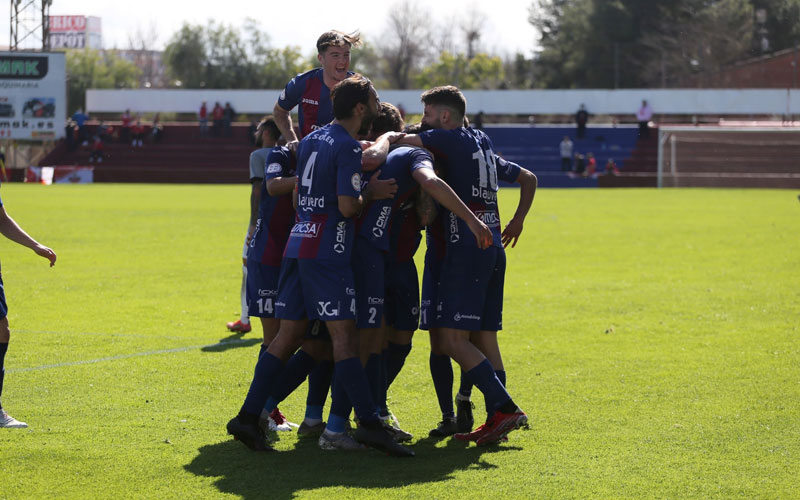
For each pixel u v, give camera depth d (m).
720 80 96.00
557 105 80.12
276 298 8.62
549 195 57.28
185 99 84.31
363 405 7.77
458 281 8.29
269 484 7.04
